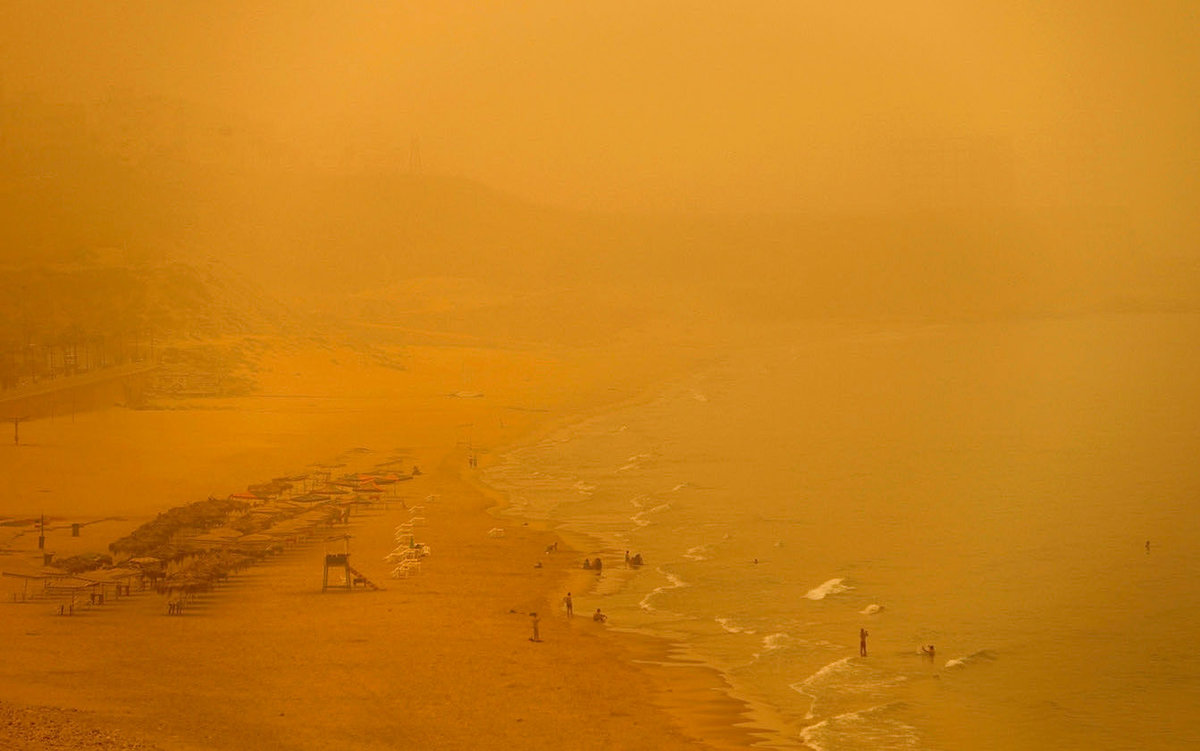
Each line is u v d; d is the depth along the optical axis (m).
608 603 53.09
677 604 53.19
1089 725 38.44
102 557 57.44
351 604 51.44
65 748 29.56
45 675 39.09
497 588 55.31
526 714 37.81
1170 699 40.97
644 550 64.81
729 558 63.22
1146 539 70.12
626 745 35.53
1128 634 49.19
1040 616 52.06
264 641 44.97
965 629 49.72
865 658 45.19
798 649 46.28
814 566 61.72
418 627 47.72
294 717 36.19
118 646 43.50
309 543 65.38
